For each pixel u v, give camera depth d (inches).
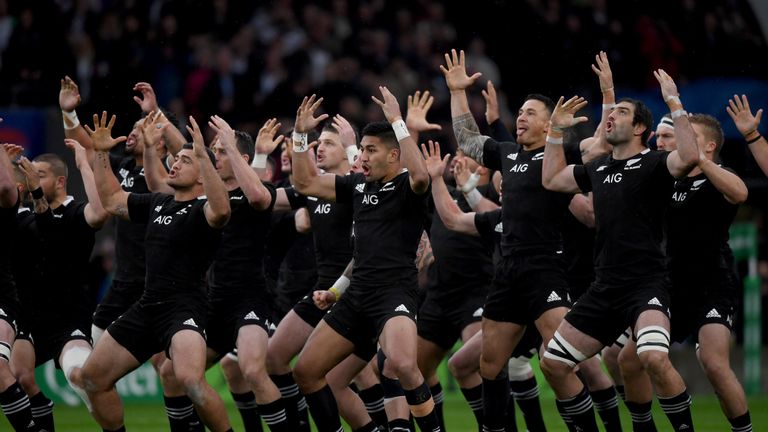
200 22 2506.2
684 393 1089.4
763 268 2192.4
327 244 1298.0
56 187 1288.1
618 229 1086.4
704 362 1157.1
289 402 1279.5
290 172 1421.0
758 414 1750.7
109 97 2351.1
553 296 1165.1
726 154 2300.7
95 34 2452.0
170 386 1248.8
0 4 2598.4
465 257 1317.7
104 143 1175.6
